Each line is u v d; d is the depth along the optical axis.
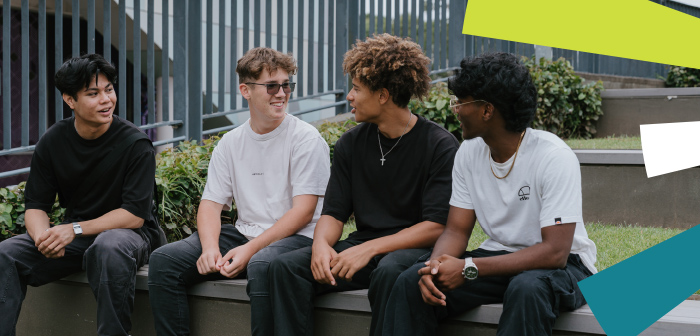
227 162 3.21
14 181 6.35
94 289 3.02
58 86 3.11
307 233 3.04
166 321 2.92
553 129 7.17
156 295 2.92
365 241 2.83
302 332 2.69
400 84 2.72
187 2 5.20
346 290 2.75
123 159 3.21
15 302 3.09
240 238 3.14
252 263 2.76
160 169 4.13
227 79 6.77
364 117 2.79
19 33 6.47
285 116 3.16
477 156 2.55
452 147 2.75
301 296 2.68
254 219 3.15
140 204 3.16
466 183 2.57
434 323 2.41
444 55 7.07
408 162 2.79
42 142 3.31
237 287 2.92
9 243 3.12
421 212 2.79
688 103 6.95
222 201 3.20
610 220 4.64
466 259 2.33
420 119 2.83
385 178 2.82
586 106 7.37
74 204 3.33
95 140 3.22
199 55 5.30
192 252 2.99
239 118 6.91
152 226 3.35
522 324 2.17
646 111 7.20
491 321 2.42
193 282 3.02
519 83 2.33
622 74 9.86
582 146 5.98
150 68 5.12
